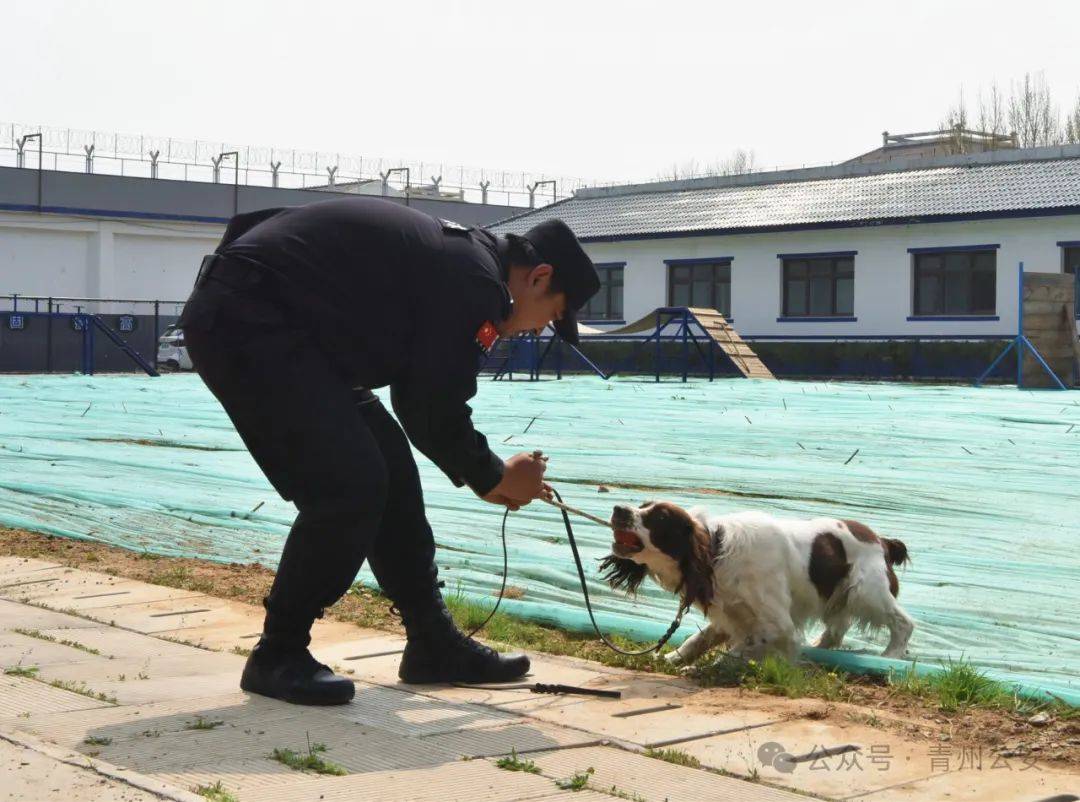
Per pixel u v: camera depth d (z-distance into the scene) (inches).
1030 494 483.5
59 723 197.9
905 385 1302.9
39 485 510.6
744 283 1631.4
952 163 1640.0
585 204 1937.7
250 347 208.5
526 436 708.0
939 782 177.0
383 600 315.6
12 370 1715.1
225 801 156.9
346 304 209.8
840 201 1603.1
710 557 240.7
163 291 2073.1
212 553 385.1
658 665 255.4
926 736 200.8
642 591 319.3
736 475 539.2
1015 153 1589.6
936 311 1487.5
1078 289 1273.4
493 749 189.0
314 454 209.2
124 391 1165.7
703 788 171.3
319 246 211.2
